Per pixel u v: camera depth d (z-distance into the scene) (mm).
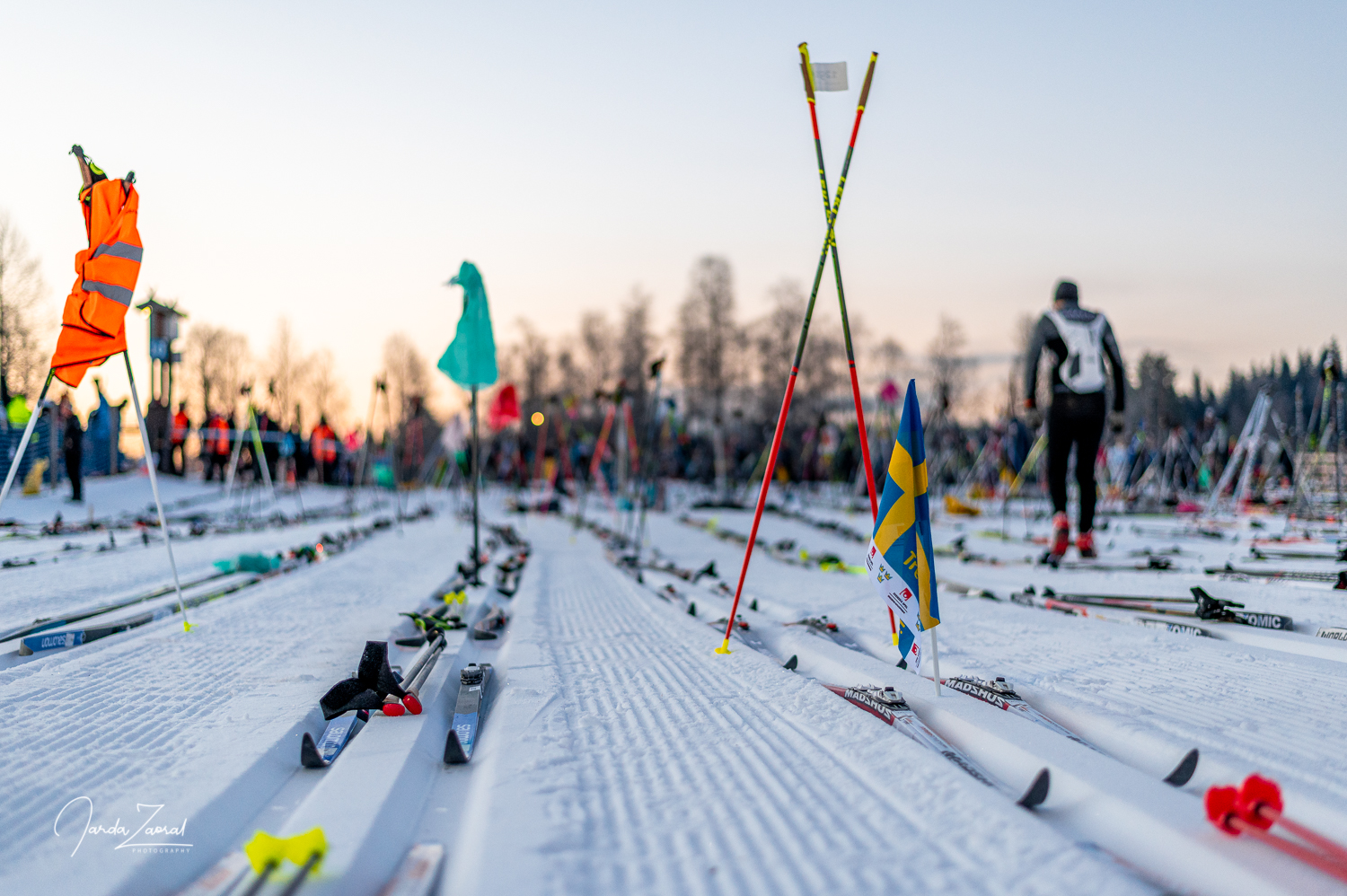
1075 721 3252
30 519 15453
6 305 21125
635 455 16953
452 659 4480
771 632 5453
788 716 3293
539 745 2932
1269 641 4656
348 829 2182
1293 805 2279
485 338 7816
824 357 50031
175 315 9914
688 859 2039
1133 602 5918
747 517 19375
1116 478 21172
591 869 1983
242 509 19172
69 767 2729
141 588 7473
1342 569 7215
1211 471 20453
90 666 4355
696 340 51344
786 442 30734
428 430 43875
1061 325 9023
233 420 24250
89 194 4637
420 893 1954
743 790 2498
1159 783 2373
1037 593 6953
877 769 2631
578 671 4191
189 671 4250
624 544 12555
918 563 3553
